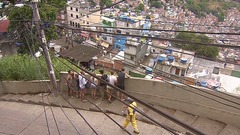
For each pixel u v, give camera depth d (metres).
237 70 18.64
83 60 18.05
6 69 13.47
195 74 16.84
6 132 9.61
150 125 8.77
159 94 9.56
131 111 8.06
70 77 10.81
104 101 10.45
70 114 10.11
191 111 9.06
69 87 11.01
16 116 10.61
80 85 10.42
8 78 13.43
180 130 8.25
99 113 9.89
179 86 8.55
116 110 9.78
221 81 16.97
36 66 12.89
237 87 15.55
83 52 19.23
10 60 14.12
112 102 10.30
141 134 8.38
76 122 9.55
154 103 9.79
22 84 12.79
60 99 11.23
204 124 8.51
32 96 12.38
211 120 8.69
